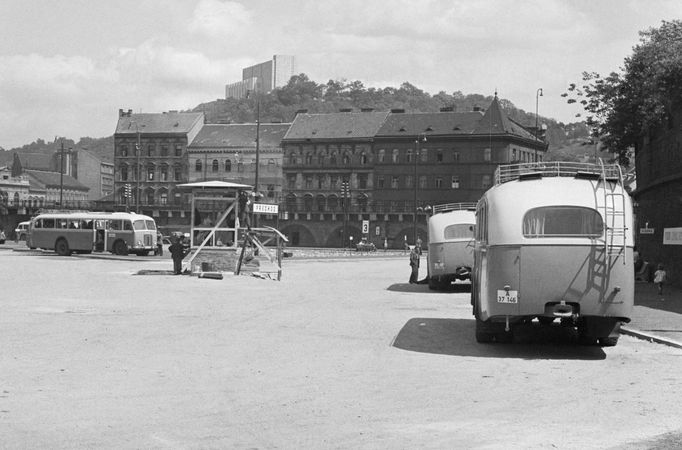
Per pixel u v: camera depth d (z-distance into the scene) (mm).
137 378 11727
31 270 41188
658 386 11883
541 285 15250
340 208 130125
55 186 184750
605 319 15797
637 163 45938
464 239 33875
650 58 37469
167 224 138500
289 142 132875
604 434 8680
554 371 13289
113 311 22078
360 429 8758
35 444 7883
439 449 7941
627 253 15234
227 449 7816
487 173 121688
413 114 129125
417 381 12016
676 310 24344
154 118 142875
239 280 37250
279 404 10070
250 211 41031
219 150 137750
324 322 20422
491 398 10742
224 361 13578
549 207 15320
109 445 7891
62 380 11430
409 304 27078
